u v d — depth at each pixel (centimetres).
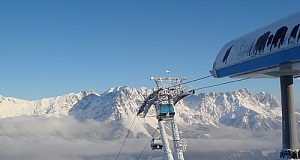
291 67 2997
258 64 2978
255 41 3081
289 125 3148
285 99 3169
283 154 3164
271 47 2833
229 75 3391
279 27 2872
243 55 3152
